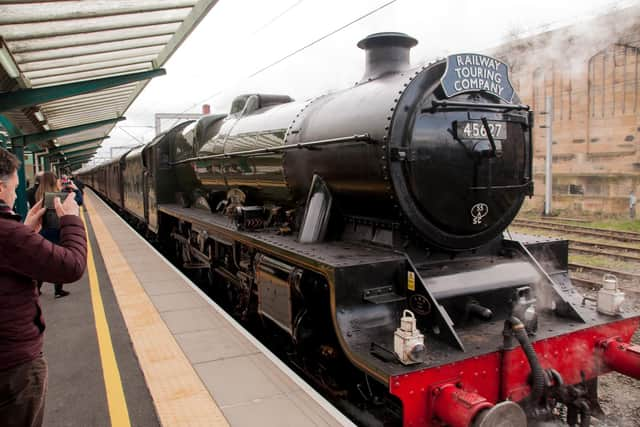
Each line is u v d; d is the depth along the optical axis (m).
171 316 5.70
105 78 8.13
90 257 9.59
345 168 4.54
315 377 4.77
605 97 17.67
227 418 3.34
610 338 4.06
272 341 6.01
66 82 8.16
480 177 4.30
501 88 4.45
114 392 3.84
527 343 3.39
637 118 16.66
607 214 17.64
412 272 3.93
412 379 3.17
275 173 6.04
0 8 4.78
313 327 4.57
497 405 2.97
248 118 7.38
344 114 4.68
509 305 4.27
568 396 3.79
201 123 9.12
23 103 7.59
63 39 6.11
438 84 4.12
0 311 2.05
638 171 16.77
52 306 6.28
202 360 4.36
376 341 3.69
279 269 4.82
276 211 6.22
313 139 5.03
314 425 3.23
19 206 11.63
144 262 9.06
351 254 4.24
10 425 2.13
